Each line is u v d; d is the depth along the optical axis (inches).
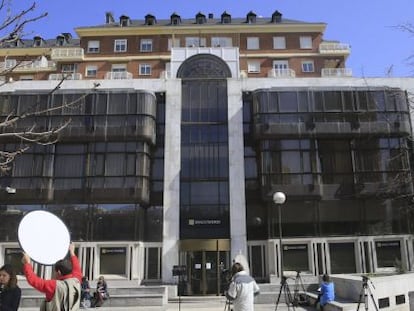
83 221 1141.1
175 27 2094.0
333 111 1189.1
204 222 1160.2
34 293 937.5
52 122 1171.3
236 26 2091.5
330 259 1130.7
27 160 1158.3
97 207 1149.7
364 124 1182.9
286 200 1146.0
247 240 1161.4
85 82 1272.1
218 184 1189.7
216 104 1256.8
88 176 1153.4
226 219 1163.3
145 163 1175.0
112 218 1143.0
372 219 1157.7
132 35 2106.3
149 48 2096.5
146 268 1151.6
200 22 2217.0
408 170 1164.5
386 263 1131.9
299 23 2084.2
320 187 1150.3
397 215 1160.8
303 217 1150.3
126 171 1155.9
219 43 2087.8
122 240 1127.6
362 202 1166.3
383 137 1194.6
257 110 1191.6
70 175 1161.4
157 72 2054.6
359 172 1170.0
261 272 1139.9
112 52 2087.8
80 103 1186.0
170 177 1190.9
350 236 1141.7
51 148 1168.2
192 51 1390.3
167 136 1221.7
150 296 871.7
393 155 1184.8
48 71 2097.7
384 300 658.8
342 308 601.9
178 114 1242.6
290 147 1173.1
